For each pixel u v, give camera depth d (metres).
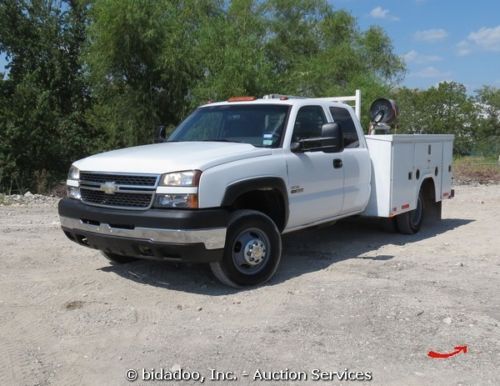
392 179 8.20
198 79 21.73
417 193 9.09
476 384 3.94
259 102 7.22
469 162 29.55
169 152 6.11
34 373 4.12
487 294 5.94
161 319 5.20
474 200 14.39
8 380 4.01
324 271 6.88
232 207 6.14
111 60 20.73
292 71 24.86
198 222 5.50
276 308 5.46
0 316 5.23
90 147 22.42
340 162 7.43
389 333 4.82
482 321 5.09
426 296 5.80
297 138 6.85
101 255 7.57
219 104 7.59
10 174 18.48
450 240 8.98
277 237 6.30
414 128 55.78
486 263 7.35
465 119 56.97
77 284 6.24
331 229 9.79
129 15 19.39
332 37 27.73
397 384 3.95
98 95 22.66
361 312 5.30
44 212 11.91
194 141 6.99
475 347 4.54
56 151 20.61
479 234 9.53
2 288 6.07
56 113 21.48
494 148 57.19
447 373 4.11
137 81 21.66
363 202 8.03
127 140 22.11
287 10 26.80
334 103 7.80
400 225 9.20
